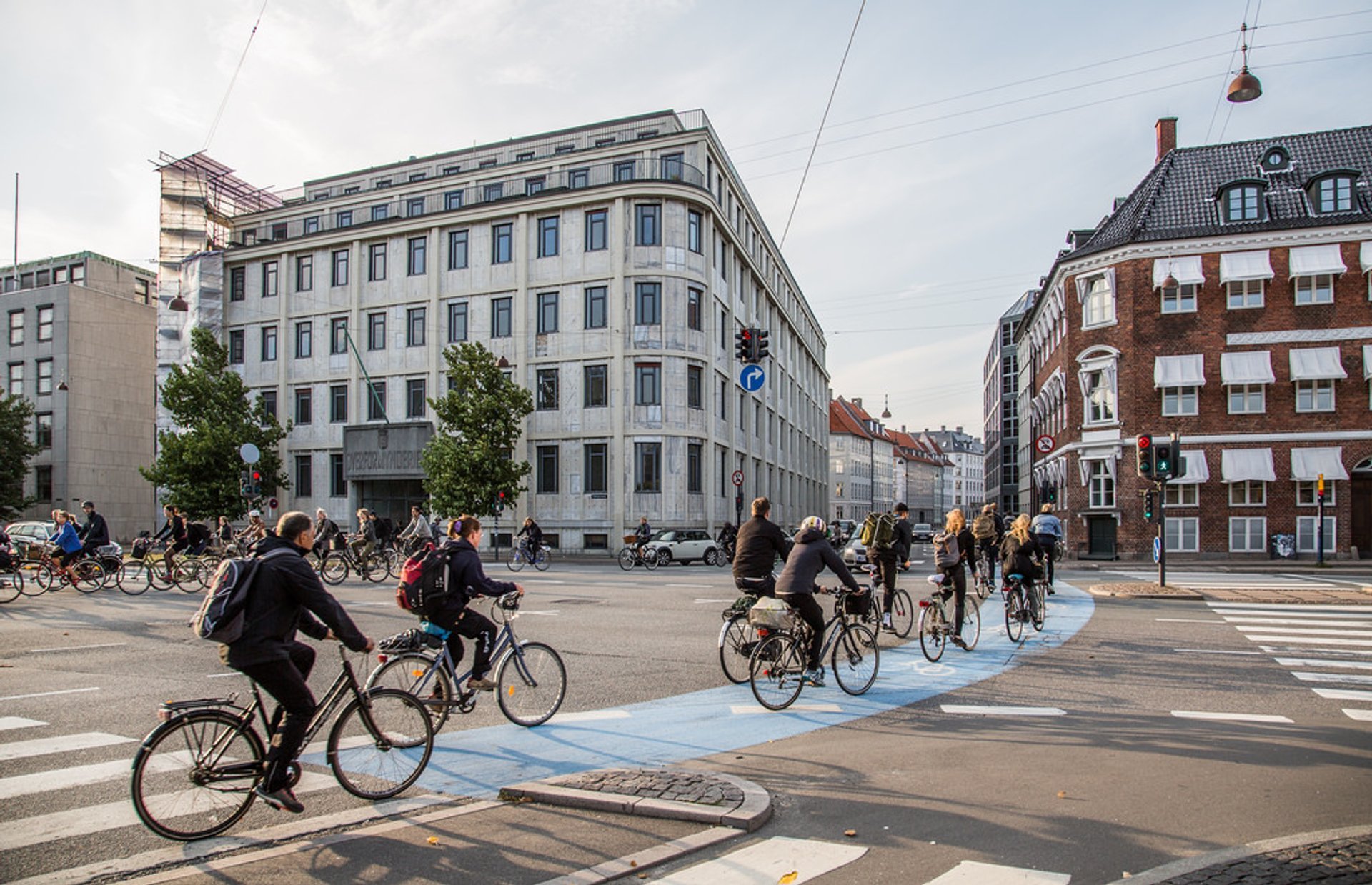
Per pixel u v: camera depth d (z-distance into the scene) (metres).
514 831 4.67
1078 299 35.56
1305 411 31.61
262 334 43.47
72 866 4.26
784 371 55.81
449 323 38.72
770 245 51.38
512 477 32.06
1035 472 47.94
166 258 46.31
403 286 39.69
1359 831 4.52
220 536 25.50
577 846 4.42
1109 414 33.97
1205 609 15.29
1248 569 27.64
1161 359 32.97
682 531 29.92
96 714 7.54
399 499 40.28
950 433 173.50
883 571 11.53
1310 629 12.61
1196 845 4.38
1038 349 49.47
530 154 41.50
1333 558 30.95
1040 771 5.72
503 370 36.91
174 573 19.22
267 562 4.78
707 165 37.50
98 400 53.50
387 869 4.16
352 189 45.16
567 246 36.72
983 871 4.08
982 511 16.89
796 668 7.82
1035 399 48.38
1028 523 12.09
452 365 32.50
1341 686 8.63
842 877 4.02
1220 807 4.97
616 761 6.04
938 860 4.22
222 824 4.70
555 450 36.41
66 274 56.25
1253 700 8.02
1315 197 32.19
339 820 4.87
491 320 37.88
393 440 38.56
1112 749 6.32
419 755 5.50
